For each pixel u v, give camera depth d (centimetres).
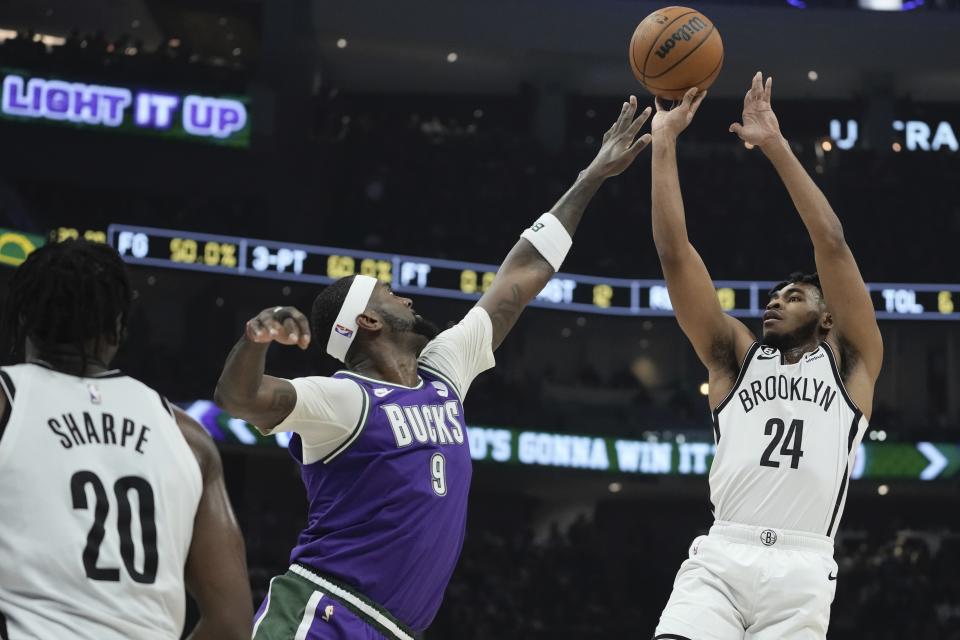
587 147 2922
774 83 2942
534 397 2756
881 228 2831
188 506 335
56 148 2509
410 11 2762
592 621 2458
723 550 524
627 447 2586
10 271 2322
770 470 524
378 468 444
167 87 2591
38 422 321
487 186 2853
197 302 2775
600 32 2820
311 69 2791
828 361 539
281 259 2505
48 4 2725
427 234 2794
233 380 382
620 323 2877
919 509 2894
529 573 2505
